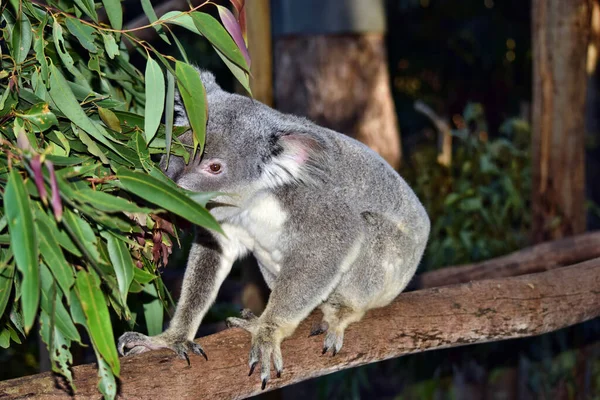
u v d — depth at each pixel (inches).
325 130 231.3
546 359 417.4
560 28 364.2
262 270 247.3
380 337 215.0
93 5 176.9
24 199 132.7
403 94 894.4
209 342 190.7
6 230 156.4
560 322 246.7
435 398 498.0
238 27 168.2
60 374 164.1
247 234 225.8
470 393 486.0
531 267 339.6
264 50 322.7
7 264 153.9
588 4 363.6
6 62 174.6
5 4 169.2
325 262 210.7
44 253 141.9
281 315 204.1
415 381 450.6
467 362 426.3
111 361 142.6
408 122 853.2
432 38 857.5
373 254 224.2
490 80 885.2
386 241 227.5
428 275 340.2
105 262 154.6
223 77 704.4
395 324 218.2
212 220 142.9
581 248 339.9
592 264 265.0
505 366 424.8
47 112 158.4
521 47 821.9
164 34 173.5
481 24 819.4
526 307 238.1
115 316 252.4
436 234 424.5
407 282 239.1
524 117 679.7
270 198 214.2
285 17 454.3
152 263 180.1
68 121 171.3
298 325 210.8
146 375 175.6
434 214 424.5
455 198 414.3
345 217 216.2
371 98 462.0
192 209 143.9
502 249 425.4
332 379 413.1
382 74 464.8
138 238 170.9
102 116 170.9
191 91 167.8
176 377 179.0
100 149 171.0
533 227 386.0
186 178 202.8
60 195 135.9
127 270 158.7
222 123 209.8
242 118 212.8
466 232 418.0
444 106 898.7
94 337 143.7
